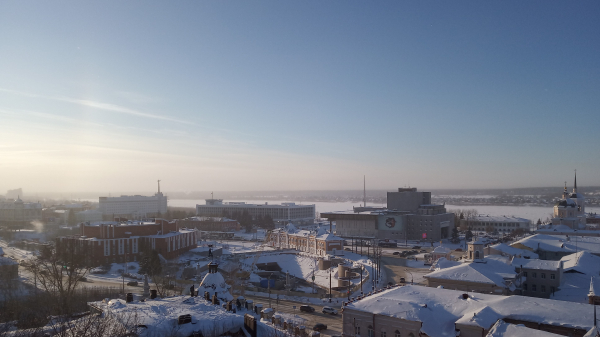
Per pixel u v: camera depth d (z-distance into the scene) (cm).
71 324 5841
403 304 7800
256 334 5706
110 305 6712
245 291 15850
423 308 7606
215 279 8244
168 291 14225
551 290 12000
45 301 11381
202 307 6550
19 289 13975
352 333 8069
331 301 13988
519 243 17725
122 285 16538
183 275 18700
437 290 8806
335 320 11638
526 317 7075
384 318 7656
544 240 18200
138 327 5547
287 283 16575
